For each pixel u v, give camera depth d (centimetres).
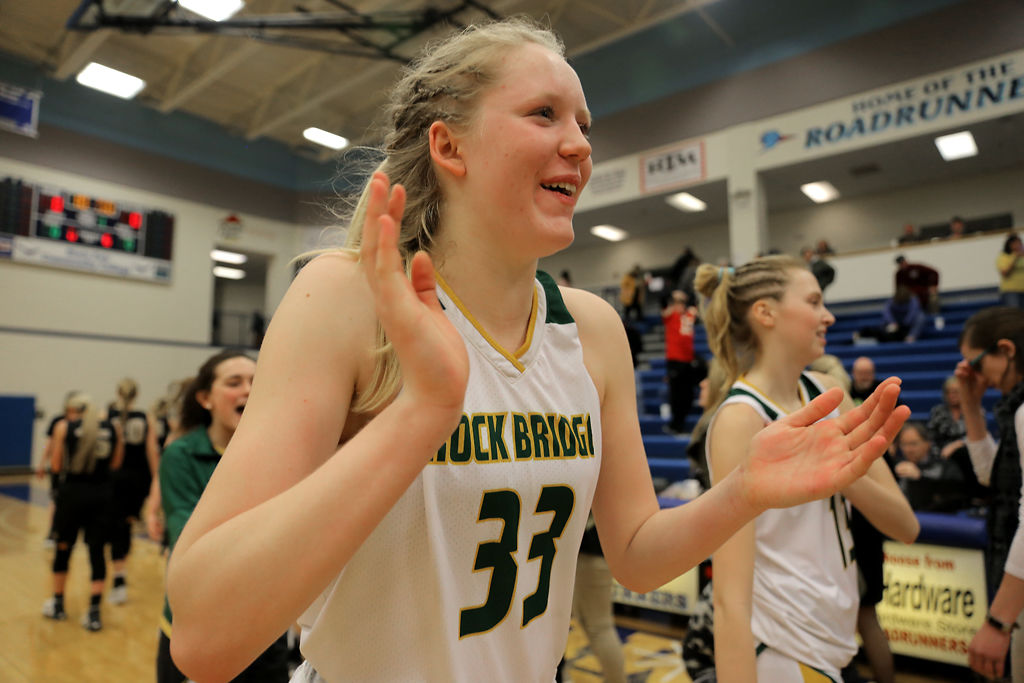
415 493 62
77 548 566
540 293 77
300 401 56
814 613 117
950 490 284
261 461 52
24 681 294
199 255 1257
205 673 47
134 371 1162
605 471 86
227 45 1053
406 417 47
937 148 927
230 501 50
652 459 598
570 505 72
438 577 61
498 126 65
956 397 397
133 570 488
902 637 282
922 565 279
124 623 371
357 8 955
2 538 584
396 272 46
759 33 984
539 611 71
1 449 1009
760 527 121
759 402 125
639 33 1082
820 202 1243
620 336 87
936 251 923
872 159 968
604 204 1141
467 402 65
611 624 236
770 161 967
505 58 67
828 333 909
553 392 73
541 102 66
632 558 81
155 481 435
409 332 46
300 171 1412
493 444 65
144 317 1181
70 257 1101
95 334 1123
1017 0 793
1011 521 164
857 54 903
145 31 834
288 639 184
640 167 1096
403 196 47
